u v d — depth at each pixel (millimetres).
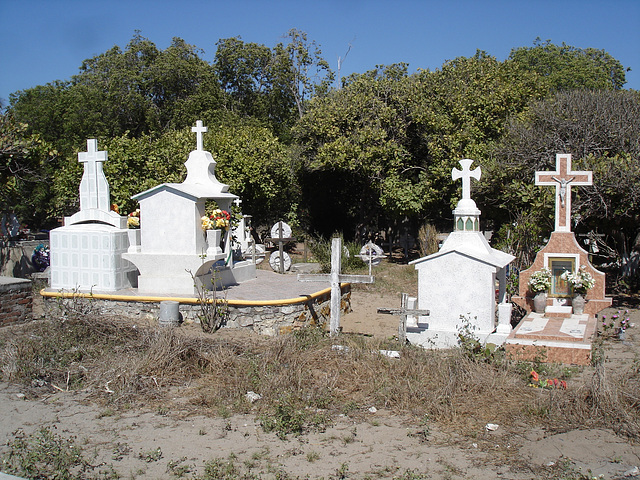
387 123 24516
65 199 21078
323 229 31672
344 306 14695
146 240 13266
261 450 6188
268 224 31203
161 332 9906
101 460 5930
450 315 10547
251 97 48281
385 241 31234
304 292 13195
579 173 12297
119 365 8516
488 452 6113
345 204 30984
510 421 6902
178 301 12281
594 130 17359
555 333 10086
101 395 7879
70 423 6945
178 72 44719
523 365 8688
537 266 12641
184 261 12859
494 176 18359
